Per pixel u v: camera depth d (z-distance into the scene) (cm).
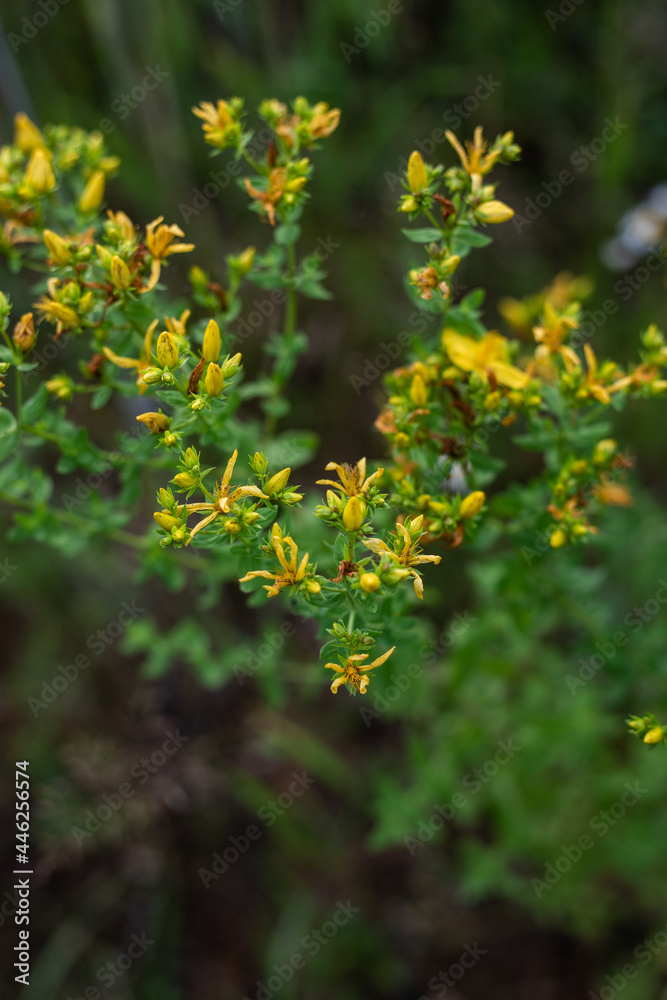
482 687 292
